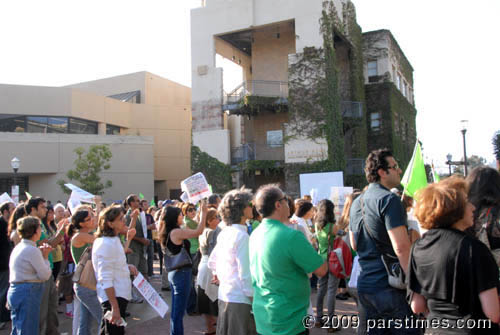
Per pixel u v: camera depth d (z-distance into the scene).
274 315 3.62
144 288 5.58
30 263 5.51
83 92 35.09
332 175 14.15
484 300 2.75
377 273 4.02
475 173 4.01
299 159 25.64
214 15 28.33
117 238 5.36
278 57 29.33
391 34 32.66
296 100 25.95
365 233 4.14
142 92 39.91
